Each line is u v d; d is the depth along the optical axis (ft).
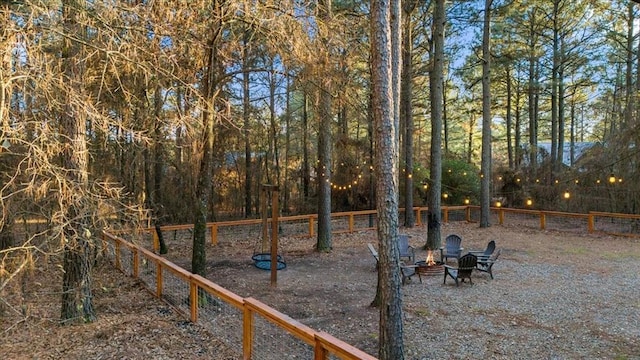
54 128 12.47
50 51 15.25
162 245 35.12
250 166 56.65
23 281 14.07
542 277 27.78
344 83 22.71
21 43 11.19
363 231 46.60
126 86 18.06
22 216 13.70
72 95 12.21
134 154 25.75
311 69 19.98
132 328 17.37
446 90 70.69
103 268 27.27
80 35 14.03
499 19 50.11
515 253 35.50
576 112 76.23
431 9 46.57
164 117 19.08
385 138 13.91
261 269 30.55
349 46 22.88
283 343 15.94
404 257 32.48
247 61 24.18
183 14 16.35
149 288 23.24
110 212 15.01
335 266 31.76
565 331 18.49
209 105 15.44
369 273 29.68
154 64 15.10
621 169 40.14
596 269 29.53
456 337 18.01
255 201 58.54
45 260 13.32
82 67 15.19
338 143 56.54
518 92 63.52
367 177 59.41
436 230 37.14
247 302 13.73
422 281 27.48
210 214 53.52
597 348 16.65
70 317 17.61
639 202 42.01
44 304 18.88
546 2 53.42
